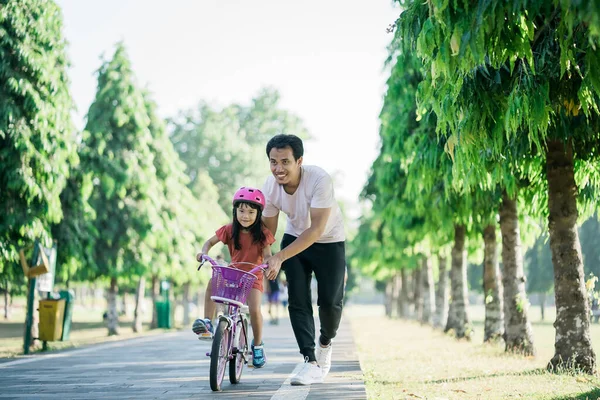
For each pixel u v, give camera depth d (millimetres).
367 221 40938
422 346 15570
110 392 6996
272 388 6988
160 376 8414
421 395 6820
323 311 7094
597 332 26688
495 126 6633
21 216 14453
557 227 9352
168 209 28281
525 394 6969
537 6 4895
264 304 64438
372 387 7312
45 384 7746
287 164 6559
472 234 16969
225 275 6516
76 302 79750
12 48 14242
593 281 9703
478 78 6551
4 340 21391
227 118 63812
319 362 7500
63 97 15188
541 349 16672
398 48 13531
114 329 25297
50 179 14711
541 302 52812
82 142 25453
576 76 6848
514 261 12914
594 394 6699
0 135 13961
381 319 44500
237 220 6812
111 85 25781
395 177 16078
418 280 37688
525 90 6195
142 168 26000
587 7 4141
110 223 25406
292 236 7156
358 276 74812
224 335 6859
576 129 8281
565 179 9305
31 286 13023
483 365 10492
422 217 17984
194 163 59125
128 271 25500
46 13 14656
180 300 66188
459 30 5141
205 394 6676
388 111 15438
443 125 6621
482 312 71125
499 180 8641
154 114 28672
